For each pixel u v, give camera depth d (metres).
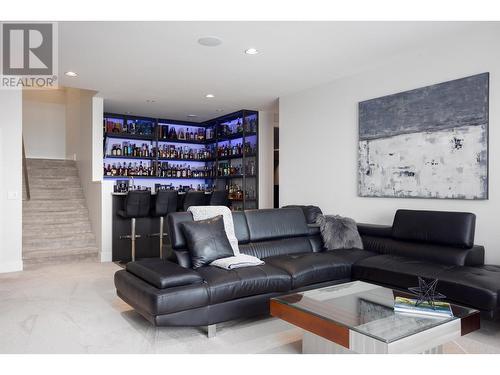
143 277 3.05
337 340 2.14
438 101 4.04
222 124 8.20
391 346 1.91
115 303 3.69
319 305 2.47
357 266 3.77
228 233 3.79
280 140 6.31
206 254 3.38
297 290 3.45
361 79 4.94
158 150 8.05
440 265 3.38
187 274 2.93
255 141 7.39
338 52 4.20
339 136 5.25
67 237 6.15
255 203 7.36
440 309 2.31
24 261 5.42
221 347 2.68
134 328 3.04
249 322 3.21
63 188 7.10
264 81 5.35
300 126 5.90
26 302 3.71
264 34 3.71
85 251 5.94
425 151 4.16
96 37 3.74
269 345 2.72
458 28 3.64
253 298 3.13
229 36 3.75
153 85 5.54
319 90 5.56
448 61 3.96
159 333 2.94
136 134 7.74
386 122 4.57
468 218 3.50
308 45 3.99
